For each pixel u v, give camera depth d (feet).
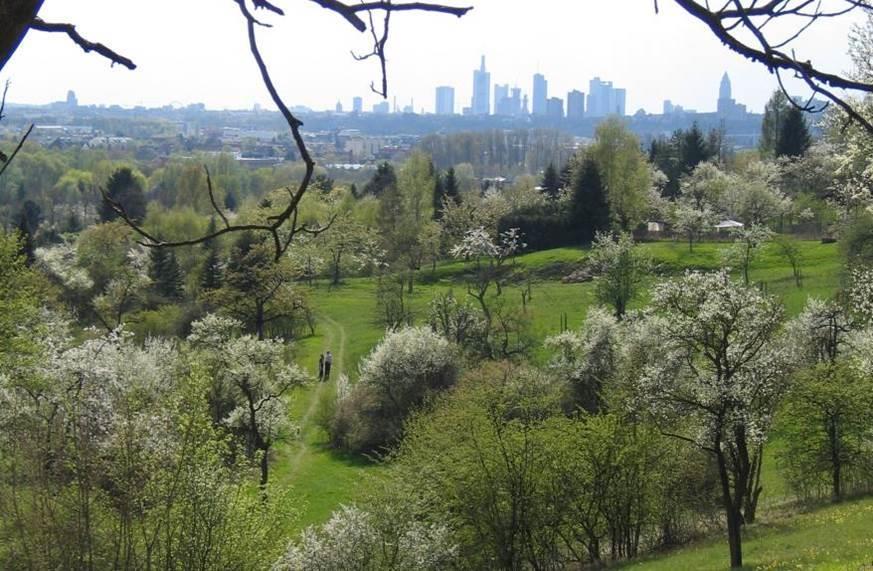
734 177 396.78
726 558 108.78
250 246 208.85
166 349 171.53
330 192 353.72
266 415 162.40
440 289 316.81
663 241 355.97
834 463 142.51
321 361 231.50
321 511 155.53
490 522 125.59
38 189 508.12
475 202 424.87
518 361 209.67
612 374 170.19
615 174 376.07
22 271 117.91
